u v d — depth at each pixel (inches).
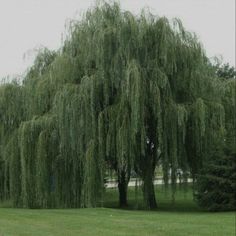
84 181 1063.6
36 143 1122.7
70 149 1085.1
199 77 1099.9
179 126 1062.4
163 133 1062.4
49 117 1118.4
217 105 1110.4
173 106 1056.2
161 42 1063.0
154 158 1133.7
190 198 1462.8
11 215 880.3
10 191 1179.3
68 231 637.3
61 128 1063.0
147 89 1050.7
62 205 1115.9
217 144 1110.4
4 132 1279.5
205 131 1101.1
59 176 1119.6
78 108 1050.1
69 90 1061.1
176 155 1058.7
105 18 1109.7
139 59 1067.9
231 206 1065.5
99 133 1045.8
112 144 1044.5
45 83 1157.7
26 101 1219.9
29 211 976.3
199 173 1114.7
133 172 1137.4
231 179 1072.8
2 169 1268.5
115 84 1050.7
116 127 1039.6
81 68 1109.1
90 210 984.3
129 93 1018.7
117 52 1053.2
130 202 1326.3
